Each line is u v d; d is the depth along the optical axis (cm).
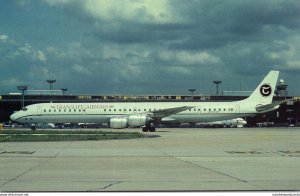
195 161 2462
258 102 8850
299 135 6006
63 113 8175
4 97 12706
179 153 2977
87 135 5309
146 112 7931
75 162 2386
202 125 12675
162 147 3544
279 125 14125
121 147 3544
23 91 12531
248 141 4481
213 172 1958
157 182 1650
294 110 14325
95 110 8206
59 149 3316
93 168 2100
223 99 13425
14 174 1873
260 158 2641
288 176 1820
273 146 3709
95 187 1521
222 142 4269
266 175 1855
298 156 2770
